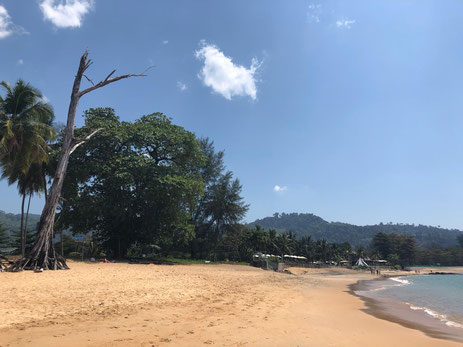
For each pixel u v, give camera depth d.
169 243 43.22
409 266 151.88
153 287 14.55
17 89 22.47
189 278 19.98
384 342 8.09
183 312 9.76
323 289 23.53
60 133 30.58
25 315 8.04
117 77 22.69
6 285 12.62
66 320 7.84
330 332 8.63
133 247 45.97
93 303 10.15
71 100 22.48
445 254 168.50
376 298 20.39
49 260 19.70
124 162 31.27
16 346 5.68
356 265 103.75
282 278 29.55
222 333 7.48
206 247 53.09
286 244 93.56
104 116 36.81
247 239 66.19
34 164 27.69
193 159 39.72
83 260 27.52
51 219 20.56
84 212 29.77
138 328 7.45
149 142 36.19
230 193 54.31
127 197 32.44
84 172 30.09
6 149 20.73
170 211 34.66
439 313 14.88
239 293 15.52
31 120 22.97
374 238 152.88
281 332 8.06
